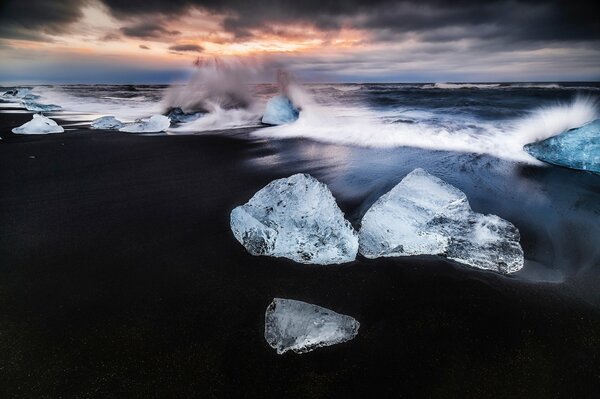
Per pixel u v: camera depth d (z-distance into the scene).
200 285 2.44
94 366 1.77
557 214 3.60
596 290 2.40
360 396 1.64
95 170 4.97
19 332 1.98
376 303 2.30
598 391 1.67
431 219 2.92
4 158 5.51
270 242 2.74
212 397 1.63
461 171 4.92
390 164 5.25
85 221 3.36
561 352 1.90
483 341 1.98
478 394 1.66
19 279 2.46
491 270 2.62
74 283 2.43
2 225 3.25
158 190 4.19
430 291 2.41
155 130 8.41
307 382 1.71
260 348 1.90
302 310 2.06
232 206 3.71
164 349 1.89
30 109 12.23
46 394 1.62
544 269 2.66
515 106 10.30
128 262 2.70
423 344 1.96
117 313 2.15
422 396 1.65
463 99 12.19
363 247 2.83
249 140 7.29
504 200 3.96
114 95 18.92
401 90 16.48
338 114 10.01
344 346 1.93
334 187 4.29
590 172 4.87
